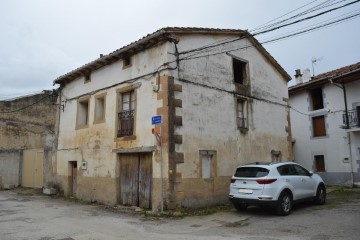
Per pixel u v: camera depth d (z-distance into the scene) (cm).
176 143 1033
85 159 1384
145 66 1148
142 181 1115
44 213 1021
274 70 1591
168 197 988
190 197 1049
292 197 985
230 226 816
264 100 1477
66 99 1588
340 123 1917
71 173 1499
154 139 1062
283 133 1559
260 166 972
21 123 2116
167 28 1052
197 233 735
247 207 1093
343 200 1265
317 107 2114
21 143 2098
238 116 1338
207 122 1161
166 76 1055
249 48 1441
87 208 1139
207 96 1181
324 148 2000
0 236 698
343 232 712
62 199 1411
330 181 1948
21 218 924
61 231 750
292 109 2238
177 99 1066
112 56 1254
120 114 1240
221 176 1178
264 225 817
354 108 1839
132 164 1166
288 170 1024
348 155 1858
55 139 1623
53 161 1620
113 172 1217
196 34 1181
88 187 1342
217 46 1266
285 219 885
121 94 1262
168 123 1026
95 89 1388
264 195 916
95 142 1339
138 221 884
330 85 1992
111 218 931
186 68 1123
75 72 1464
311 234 705
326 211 994
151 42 1119
